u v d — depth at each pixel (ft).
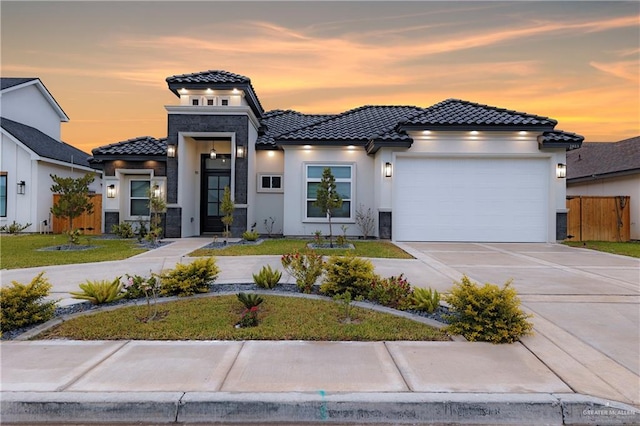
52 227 55.93
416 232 43.98
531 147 43.39
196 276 19.08
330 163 46.70
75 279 22.50
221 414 9.04
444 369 10.88
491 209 43.86
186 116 44.60
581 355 12.00
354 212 46.68
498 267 27.02
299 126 56.95
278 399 9.14
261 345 12.64
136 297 18.02
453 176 43.93
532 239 43.75
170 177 44.62
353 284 18.21
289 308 16.51
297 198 46.65
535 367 11.08
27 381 9.96
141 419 9.02
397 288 17.79
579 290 20.29
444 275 24.09
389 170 43.09
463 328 13.61
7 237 47.21
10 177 55.11
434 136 43.55
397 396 9.29
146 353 11.89
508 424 9.02
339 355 11.84
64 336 13.39
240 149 44.39
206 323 14.65
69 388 9.59
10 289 14.58
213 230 51.49
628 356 11.94
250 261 28.78
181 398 9.13
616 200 49.49
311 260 20.06
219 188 51.55
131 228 48.08
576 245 40.96
